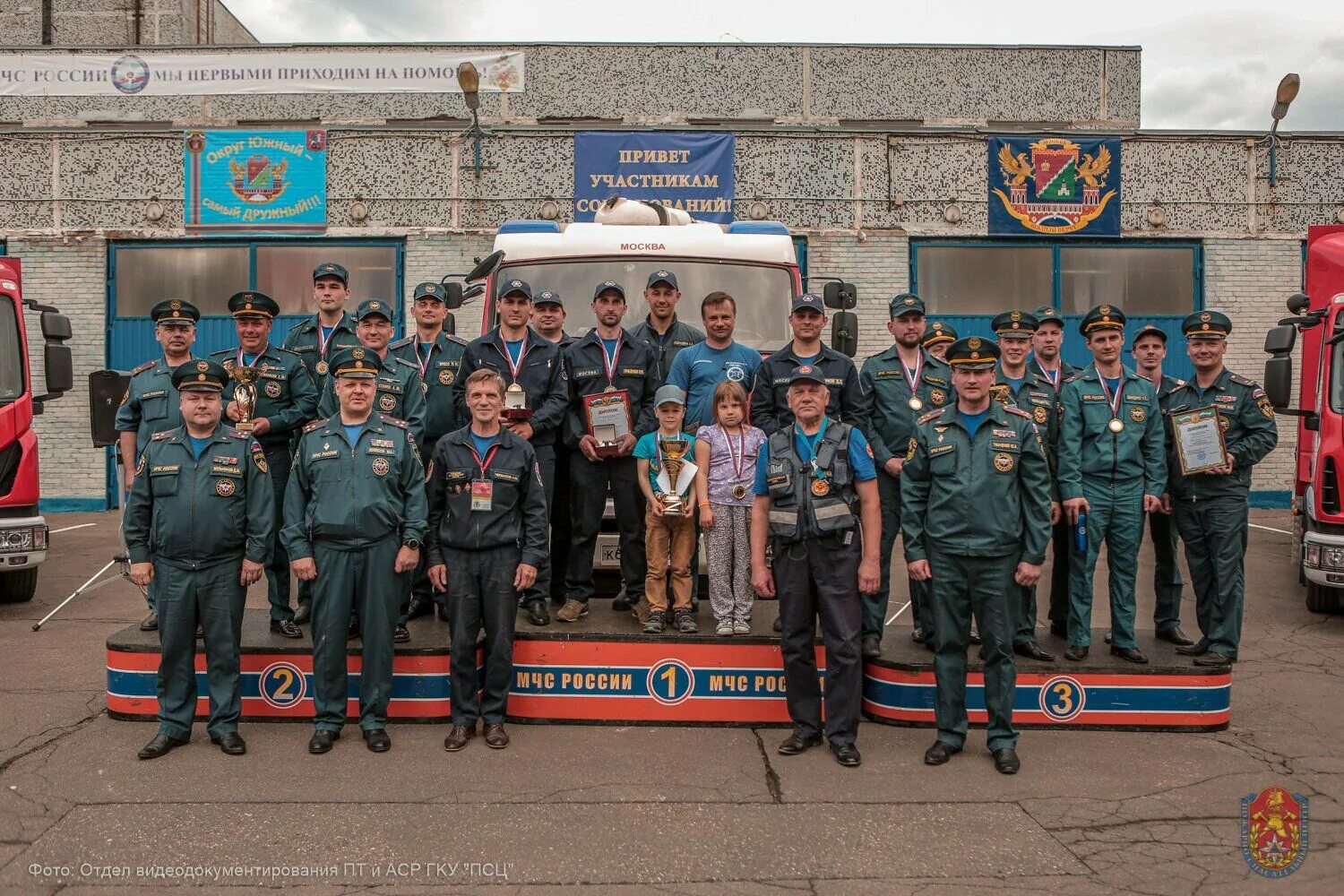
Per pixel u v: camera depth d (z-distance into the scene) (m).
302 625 6.35
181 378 5.33
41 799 4.77
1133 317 15.37
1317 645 7.97
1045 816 4.65
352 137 15.05
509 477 5.57
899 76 17.84
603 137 15.05
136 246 15.13
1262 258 15.32
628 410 6.23
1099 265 15.35
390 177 15.10
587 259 8.05
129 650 5.88
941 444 5.31
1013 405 5.43
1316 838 4.44
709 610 6.79
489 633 5.59
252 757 5.32
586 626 6.12
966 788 4.96
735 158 15.16
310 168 15.07
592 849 4.30
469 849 4.29
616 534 7.23
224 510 5.35
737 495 5.92
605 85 17.67
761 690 5.90
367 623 5.46
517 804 4.76
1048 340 6.98
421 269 15.12
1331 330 8.90
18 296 9.17
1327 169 15.27
